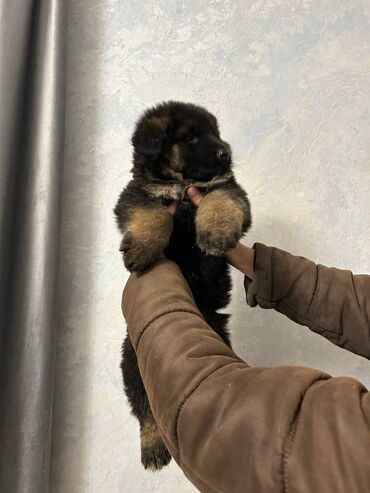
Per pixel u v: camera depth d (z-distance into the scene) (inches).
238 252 18.7
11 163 22.3
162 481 24.8
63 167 25.0
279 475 8.2
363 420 7.8
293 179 26.4
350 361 25.4
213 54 27.2
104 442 24.9
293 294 18.2
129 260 15.9
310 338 25.5
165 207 18.7
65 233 26.0
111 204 26.3
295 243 26.0
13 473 21.8
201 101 27.0
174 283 14.5
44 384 22.2
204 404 9.6
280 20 27.5
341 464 7.6
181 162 19.9
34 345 22.2
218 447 9.0
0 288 21.9
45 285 22.5
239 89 27.0
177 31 27.4
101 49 27.1
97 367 25.3
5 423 22.2
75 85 26.8
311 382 9.2
